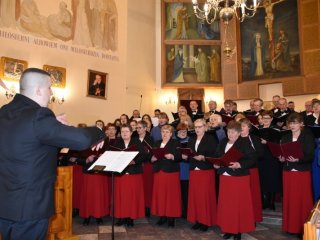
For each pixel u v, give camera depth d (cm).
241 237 450
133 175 511
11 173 189
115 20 1203
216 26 1389
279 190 561
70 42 1058
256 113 705
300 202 434
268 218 530
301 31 1202
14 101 206
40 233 197
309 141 434
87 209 525
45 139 189
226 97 1339
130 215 503
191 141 514
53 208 204
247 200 429
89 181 529
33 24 968
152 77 1366
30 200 188
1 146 192
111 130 618
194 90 1369
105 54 1158
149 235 466
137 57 1302
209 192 480
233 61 1334
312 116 643
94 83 1109
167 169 506
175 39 1384
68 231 423
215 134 526
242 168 429
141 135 561
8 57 899
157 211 511
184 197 557
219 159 412
